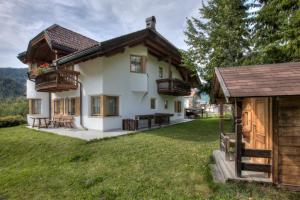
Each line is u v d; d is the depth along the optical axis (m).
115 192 4.66
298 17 9.94
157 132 12.03
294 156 4.29
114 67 13.31
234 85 4.27
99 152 7.75
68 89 14.42
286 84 4.03
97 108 13.23
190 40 15.11
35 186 5.41
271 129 4.43
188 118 22.08
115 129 13.23
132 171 5.82
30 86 17.22
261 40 12.59
